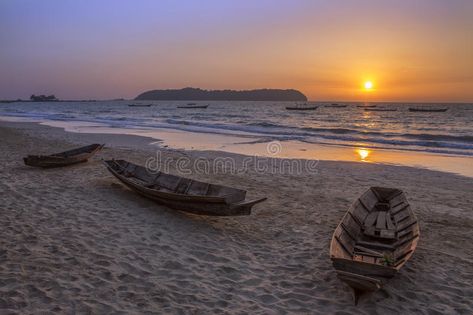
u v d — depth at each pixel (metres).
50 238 6.67
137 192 9.48
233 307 4.83
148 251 6.40
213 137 25.59
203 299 4.98
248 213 7.21
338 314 4.77
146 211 8.53
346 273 4.79
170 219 8.12
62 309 4.53
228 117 57.78
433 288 5.54
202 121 44.16
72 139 23.16
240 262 6.20
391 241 6.50
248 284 5.47
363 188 11.55
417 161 16.58
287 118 57.81
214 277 5.63
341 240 6.07
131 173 10.55
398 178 13.03
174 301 4.89
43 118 50.38
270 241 7.20
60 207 8.47
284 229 7.88
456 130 36.31
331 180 12.59
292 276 5.77
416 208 9.59
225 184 11.73
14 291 4.83
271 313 4.73
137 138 24.52
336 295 5.23
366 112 92.62
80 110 90.38
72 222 7.55
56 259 5.85
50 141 21.30
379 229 6.91
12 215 7.75
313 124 44.31
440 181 12.62
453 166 15.35
